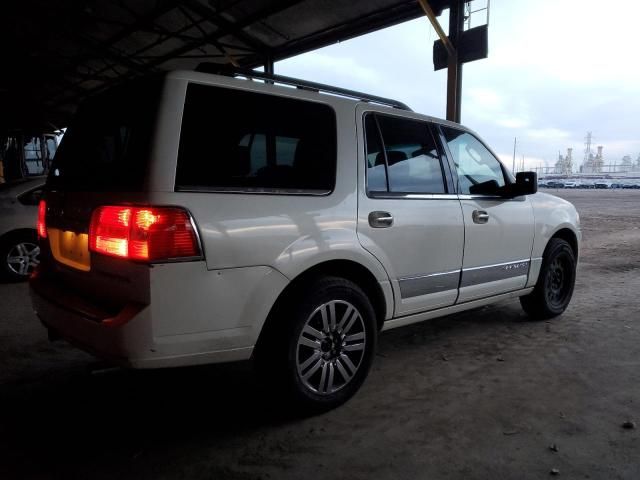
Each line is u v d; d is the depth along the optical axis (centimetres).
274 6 1076
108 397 302
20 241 616
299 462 229
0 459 232
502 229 391
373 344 298
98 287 240
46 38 1447
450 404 289
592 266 787
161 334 215
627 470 221
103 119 267
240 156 246
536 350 384
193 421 271
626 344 396
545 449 239
